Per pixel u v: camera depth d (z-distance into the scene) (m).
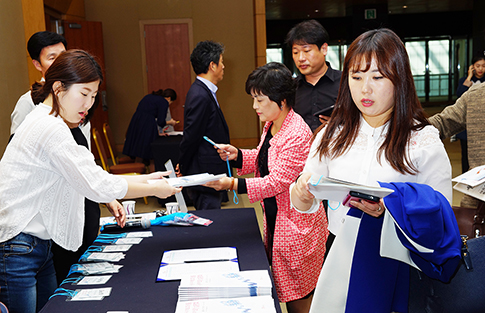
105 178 1.51
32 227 1.50
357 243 1.21
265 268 1.47
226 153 2.15
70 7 8.02
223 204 5.02
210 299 1.24
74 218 1.59
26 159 1.45
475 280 1.18
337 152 1.32
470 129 2.01
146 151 5.83
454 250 1.08
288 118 1.90
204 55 3.13
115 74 8.94
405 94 1.18
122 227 1.99
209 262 1.53
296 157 1.80
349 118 1.31
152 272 1.49
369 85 1.17
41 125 1.45
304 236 1.81
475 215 1.72
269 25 15.07
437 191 1.13
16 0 5.07
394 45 1.15
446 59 16.83
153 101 6.00
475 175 1.56
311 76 2.97
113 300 1.28
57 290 1.36
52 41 2.38
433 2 13.52
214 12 8.86
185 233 1.91
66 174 1.46
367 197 1.06
